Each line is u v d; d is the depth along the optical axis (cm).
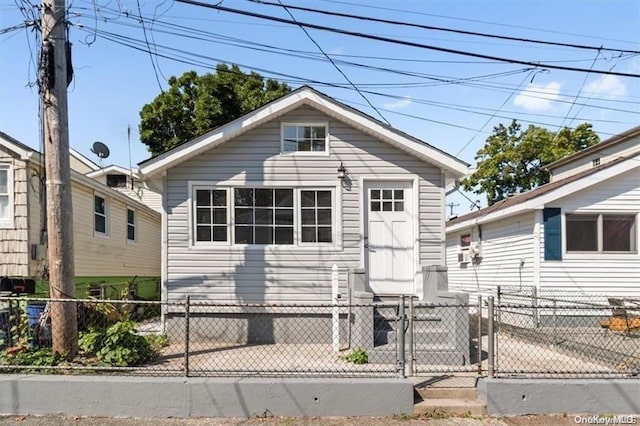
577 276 1074
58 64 649
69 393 530
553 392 538
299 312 876
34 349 642
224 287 889
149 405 529
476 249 1425
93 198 1258
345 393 531
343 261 904
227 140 905
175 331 873
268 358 709
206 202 908
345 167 919
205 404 528
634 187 1087
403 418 525
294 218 912
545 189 1242
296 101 893
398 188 926
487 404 536
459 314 700
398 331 566
